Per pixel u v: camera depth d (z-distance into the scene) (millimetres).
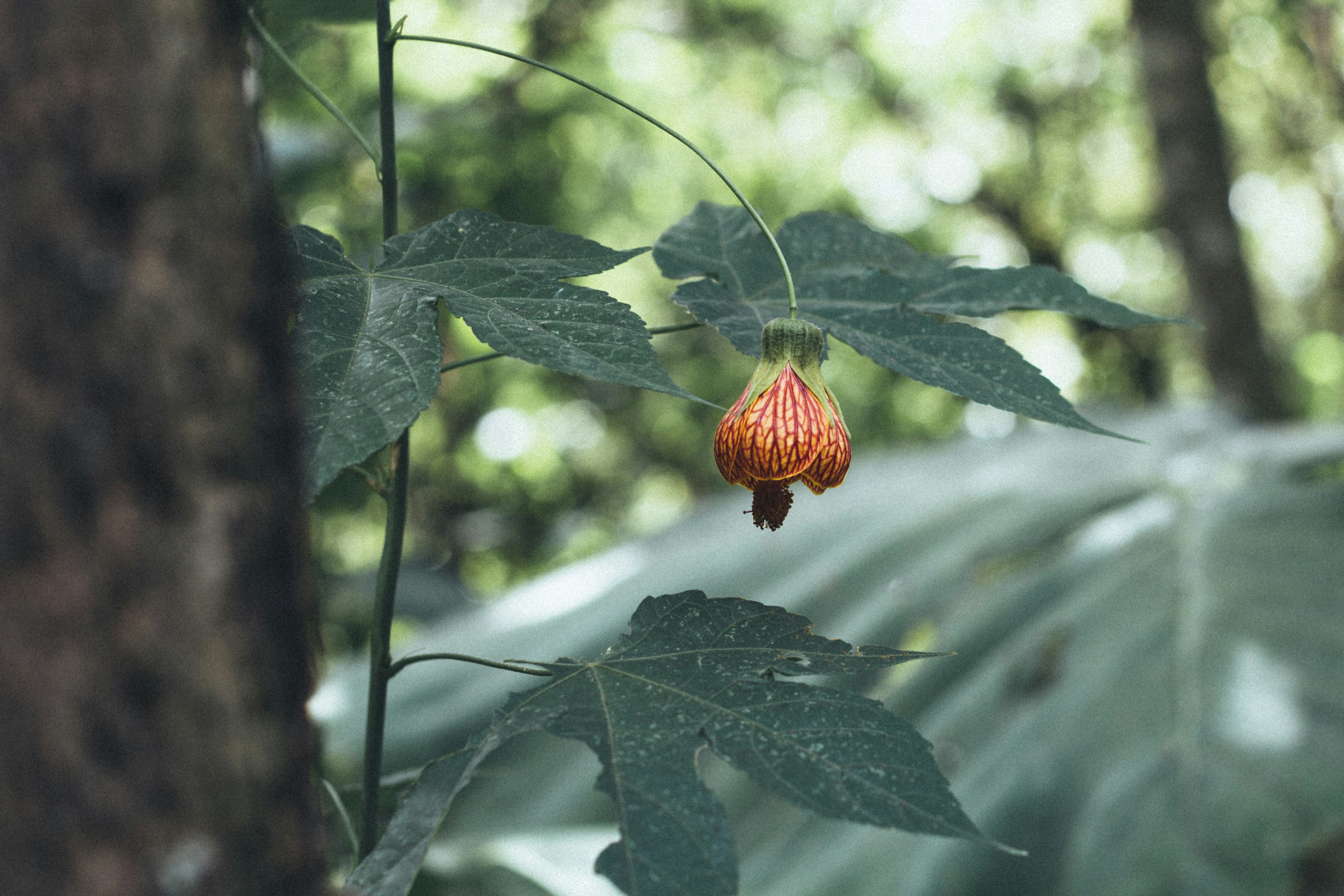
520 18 2297
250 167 365
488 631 1370
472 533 2557
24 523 325
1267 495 1166
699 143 2865
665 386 424
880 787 418
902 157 3566
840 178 3408
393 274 453
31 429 327
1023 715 1007
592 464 3113
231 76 363
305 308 433
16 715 323
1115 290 3832
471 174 2027
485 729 441
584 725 430
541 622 1354
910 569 1282
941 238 3508
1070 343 3525
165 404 344
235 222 360
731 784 1089
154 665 338
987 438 1695
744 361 2855
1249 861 797
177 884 337
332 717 1113
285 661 363
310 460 400
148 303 344
